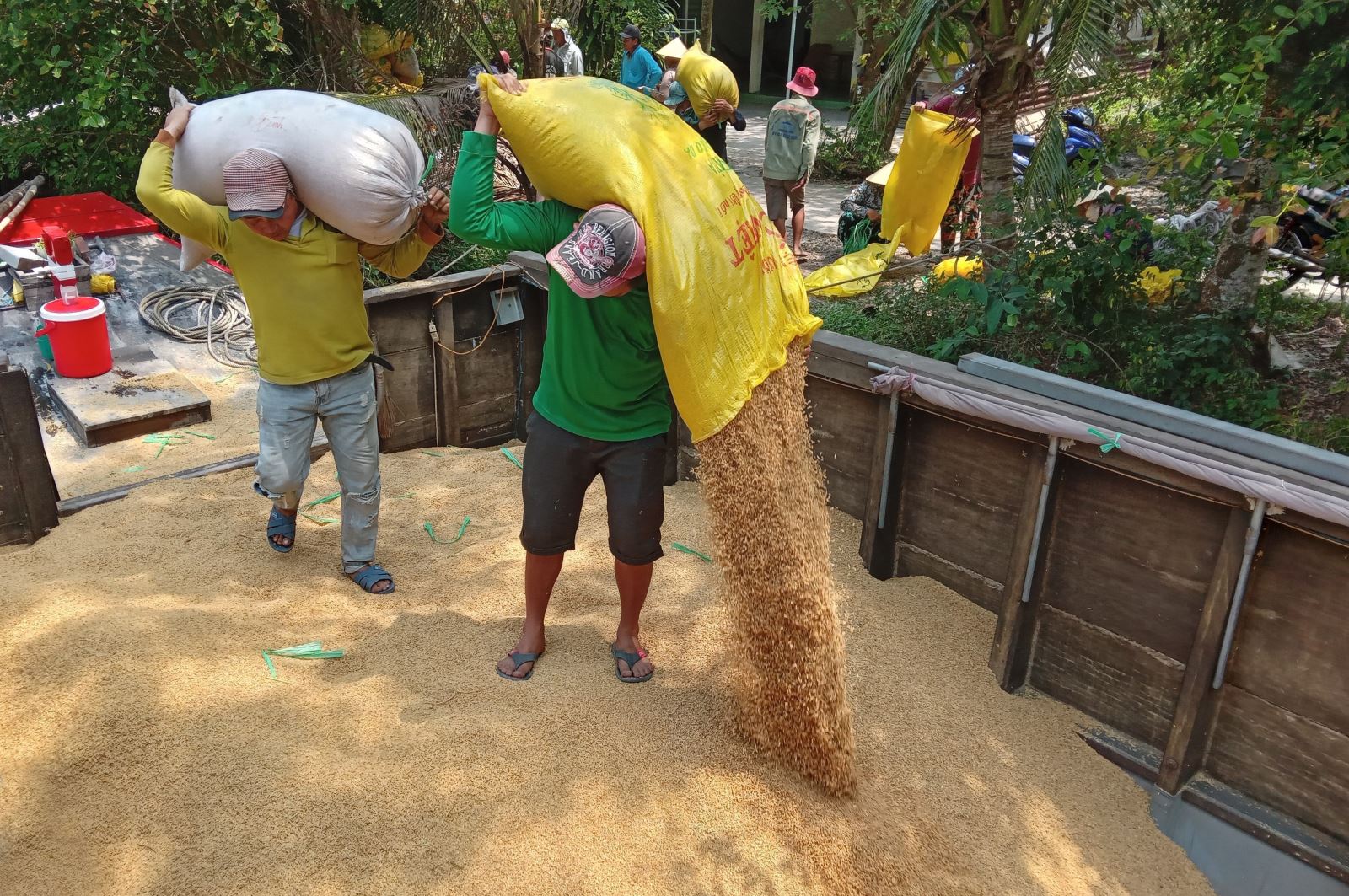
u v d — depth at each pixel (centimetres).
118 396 546
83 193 968
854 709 371
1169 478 329
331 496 473
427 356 537
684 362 289
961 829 328
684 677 362
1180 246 515
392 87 940
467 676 349
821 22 1933
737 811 305
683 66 901
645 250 279
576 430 320
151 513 435
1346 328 591
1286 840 324
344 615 379
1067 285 465
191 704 312
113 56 810
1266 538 315
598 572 429
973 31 584
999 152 612
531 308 554
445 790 295
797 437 320
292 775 293
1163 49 572
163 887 261
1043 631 388
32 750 292
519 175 870
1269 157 439
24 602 348
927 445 420
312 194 334
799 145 846
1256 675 328
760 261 304
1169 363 454
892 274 744
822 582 317
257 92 352
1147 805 357
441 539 452
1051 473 361
